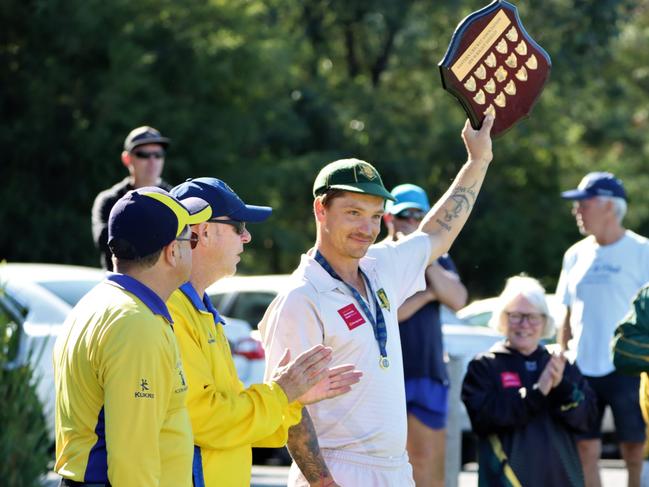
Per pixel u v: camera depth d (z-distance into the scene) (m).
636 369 6.89
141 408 4.18
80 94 25.42
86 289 11.52
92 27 24.94
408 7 33.09
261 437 4.86
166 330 4.36
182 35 26.41
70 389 4.32
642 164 36.69
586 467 8.78
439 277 7.91
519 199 32.88
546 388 6.93
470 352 12.72
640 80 39.09
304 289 5.46
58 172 25.62
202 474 4.77
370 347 5.44
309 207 30.25
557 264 32.59
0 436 7.92
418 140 31.42
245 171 27.47
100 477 4.27
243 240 5.18
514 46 5.76
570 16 30.56
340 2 33.00
